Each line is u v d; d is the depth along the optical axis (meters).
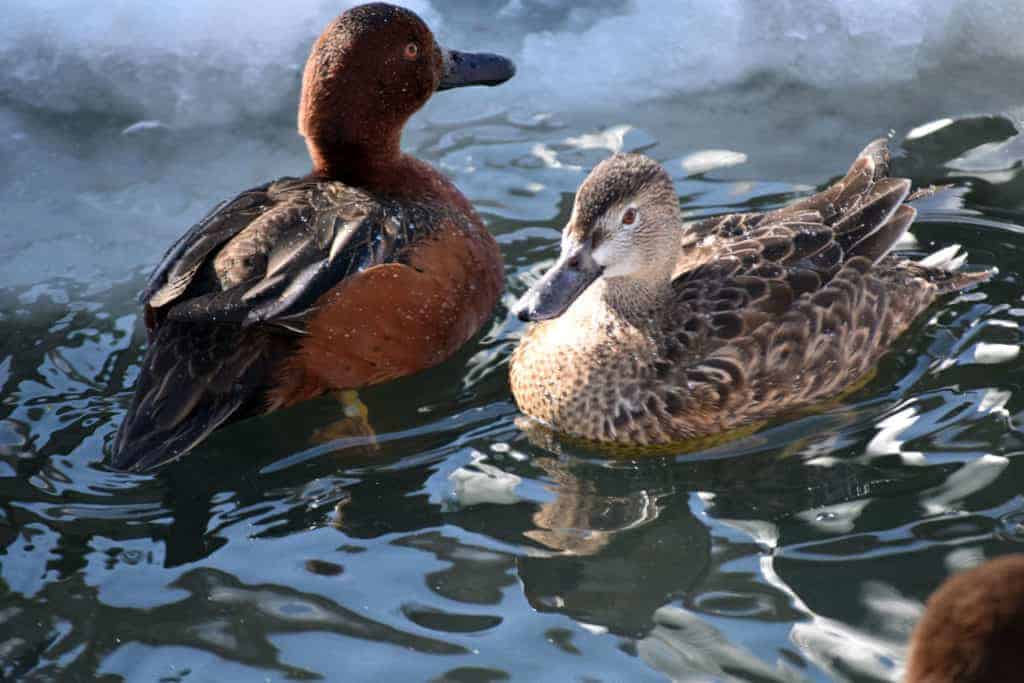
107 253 13.08
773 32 15.71
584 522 9.64
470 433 10.75
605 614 8.76
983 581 4.75
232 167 14.47
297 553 9.50
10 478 10.24
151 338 10.77
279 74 15.72
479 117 14.90
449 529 9.66
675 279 10.95
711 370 10.21
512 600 8.94
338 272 10.64
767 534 9.35
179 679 8.44
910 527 9.25
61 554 9.52
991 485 9.55
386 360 11.12
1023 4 15.50
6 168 14.44
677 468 10.12
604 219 10.05
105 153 14.68
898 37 15.48
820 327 10.52
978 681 4.65
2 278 12.72
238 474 10.38
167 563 9.45
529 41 15.89
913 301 11.24
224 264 10.57
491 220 13.21
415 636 8.67
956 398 10.48
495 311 12.15
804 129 14.36
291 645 8.66
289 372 10.76
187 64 15.83
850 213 11.16
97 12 16.27
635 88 15.20
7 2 16.30
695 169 13.80
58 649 8.70
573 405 10.52
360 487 10.17
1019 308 11.42
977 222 12.60
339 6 16.38
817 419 10.46
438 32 15.98
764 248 10.84
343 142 12.06
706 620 8.63
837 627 8.49
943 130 14.12
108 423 10.81
